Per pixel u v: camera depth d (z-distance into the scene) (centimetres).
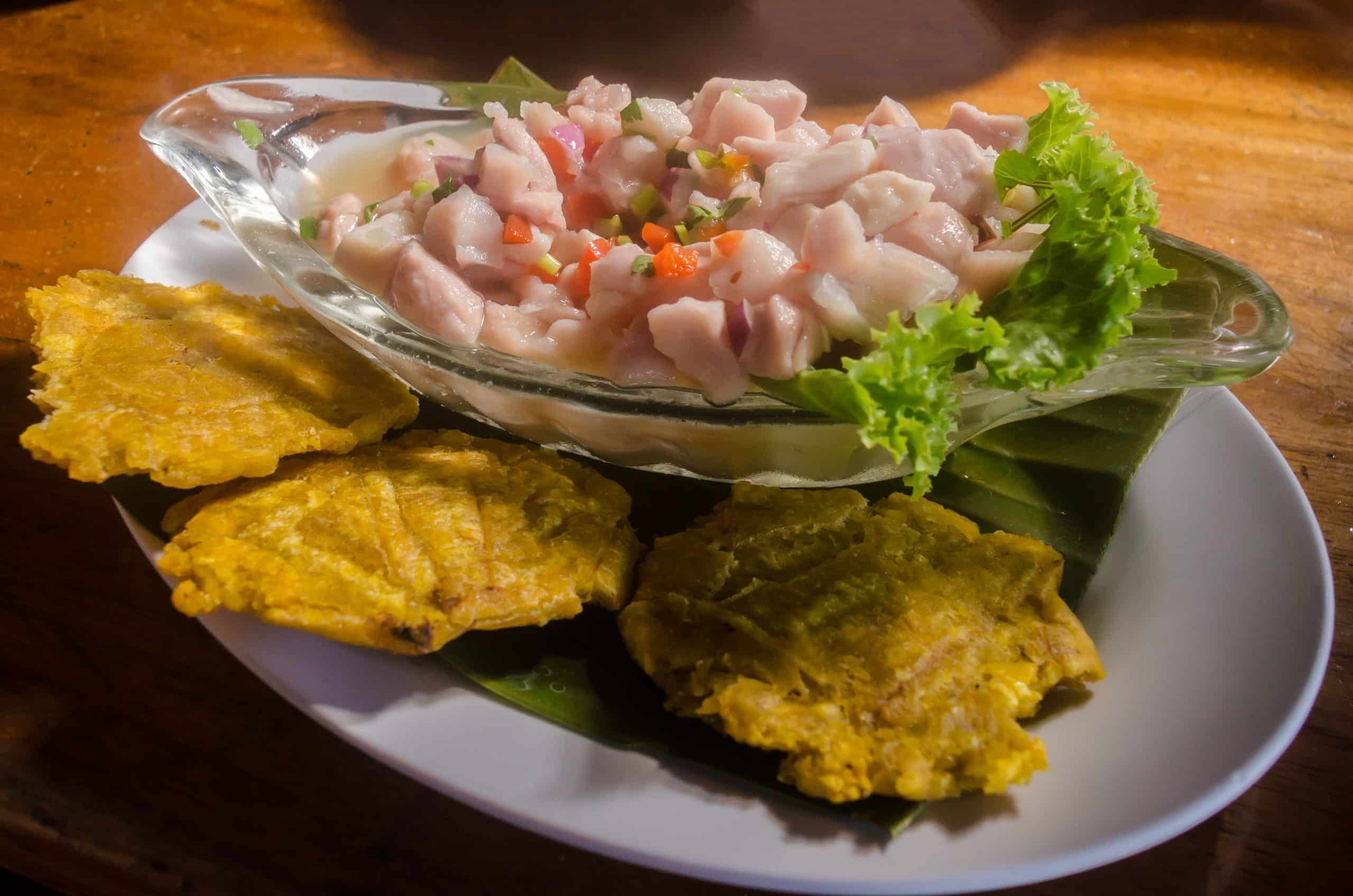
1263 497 31
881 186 31
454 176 36
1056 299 30
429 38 53
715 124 34
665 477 33
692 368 30
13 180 42
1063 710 28
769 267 30
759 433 31
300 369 32
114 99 46
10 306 37
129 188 42
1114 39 57
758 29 56
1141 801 26
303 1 55
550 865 27
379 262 34
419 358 32
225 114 38
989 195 33
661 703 28
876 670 27
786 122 36
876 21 58
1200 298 33
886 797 26
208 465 29
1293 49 57
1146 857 27
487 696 27
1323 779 29
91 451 28
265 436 30
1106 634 30
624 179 34
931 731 27
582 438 33
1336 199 46
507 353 32
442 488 30
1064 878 27
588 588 29
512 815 26
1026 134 35
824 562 30
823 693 27
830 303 30
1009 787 27
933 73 53
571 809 26
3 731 28
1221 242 43
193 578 28
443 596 27
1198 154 47
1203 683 28
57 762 28
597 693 28
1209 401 34
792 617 28
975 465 33
